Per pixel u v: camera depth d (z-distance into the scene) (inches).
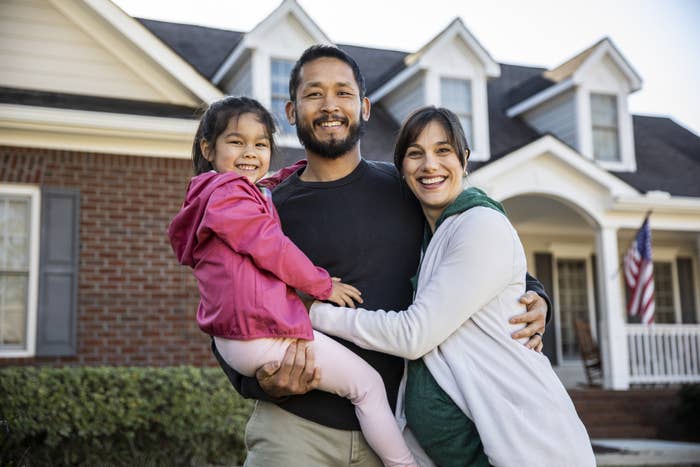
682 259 642.8
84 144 362.6
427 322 96.2
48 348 348.2
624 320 613.9
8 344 351.9
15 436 285.0
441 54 530.9
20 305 355.3
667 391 483.8
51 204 356.5
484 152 536.1
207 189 101.4
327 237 110.0
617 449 389.4
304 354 96.2
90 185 362.3
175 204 371.2
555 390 96.7
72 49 395.5
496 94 660.7
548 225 601.3
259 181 118.0
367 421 100.4
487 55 537.3
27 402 295.3
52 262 353.7
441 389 98.7
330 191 113.5
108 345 354.0
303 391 97.6
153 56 390.0
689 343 554.6
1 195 354.3
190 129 368.2
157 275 364.2
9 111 345.1
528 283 112.5
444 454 99.4
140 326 358.6
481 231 98.3
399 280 110.0
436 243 103.7
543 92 585.3
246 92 469.7
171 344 360.5
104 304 356.5
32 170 354.9
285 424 103.3
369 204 112.6
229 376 106.7
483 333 99.6
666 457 366.9
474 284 96.6
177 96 404.2
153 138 368.5
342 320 100.4
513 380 96.3
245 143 110.3
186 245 105.0
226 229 96.0
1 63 384.8
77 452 306.3
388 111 574.2
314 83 111.0
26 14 391.2
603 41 566.3
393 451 100.3
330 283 101.3
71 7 391.2
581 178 498.3
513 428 93.0
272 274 98.6
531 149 476.4
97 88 396.2
